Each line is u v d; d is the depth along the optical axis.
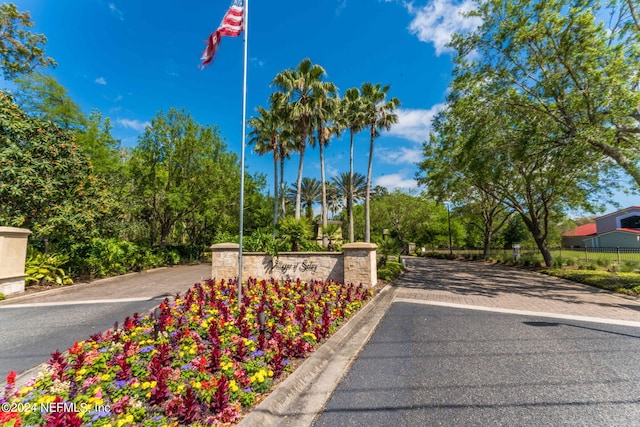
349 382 3.35
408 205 34.97
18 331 5.17
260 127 21.56
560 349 4.29
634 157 9.70
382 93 21.44
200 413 2.49
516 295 8.56
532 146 10.99
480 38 11.20
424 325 5.52
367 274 8.80
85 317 6.05
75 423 2.10
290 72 17.62
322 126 18.95
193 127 18.97
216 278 10.22
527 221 17.73
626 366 3.73
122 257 12.98
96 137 16.38
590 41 9.10
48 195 9.62
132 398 2.58
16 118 9.51
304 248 11.23
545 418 2.65
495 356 4.05
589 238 33.50
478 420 2.62
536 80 10.74
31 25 14.81
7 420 2.18
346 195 38.03
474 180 15.38
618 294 8.75
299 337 4.33
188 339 3.97
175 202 17.23
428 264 21.19
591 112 9.55
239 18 6.43
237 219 24.86
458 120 13.73
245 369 3.24
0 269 7.87
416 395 3.06
